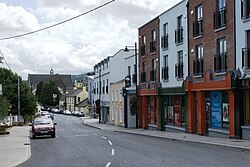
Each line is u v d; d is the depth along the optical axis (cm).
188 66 3180
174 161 1500
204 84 2869
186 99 3203
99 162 1539
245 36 2361
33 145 2592
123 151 1969
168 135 3122
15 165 1548
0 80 6688
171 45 3569
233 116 2473
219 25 2648
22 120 7125
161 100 3847
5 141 2886
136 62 4694
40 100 14275
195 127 3122
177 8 3412
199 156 1672
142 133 3588
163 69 3759
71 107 13575
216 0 2680
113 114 6131
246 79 2328
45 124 3412
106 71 6662
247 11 2341
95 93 7956
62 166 1459
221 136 2667
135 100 4656
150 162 1484
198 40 2980
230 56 2511
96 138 3092
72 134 3775
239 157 1622
